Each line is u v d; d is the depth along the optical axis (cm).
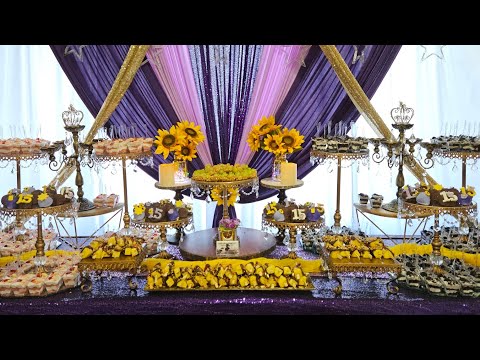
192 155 361
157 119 427
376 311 280
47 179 461
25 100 447
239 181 332
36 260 295
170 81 422
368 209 353
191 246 344
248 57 418
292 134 359
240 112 428
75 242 379
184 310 283
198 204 462
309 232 368
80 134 414
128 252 294
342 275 314
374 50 410
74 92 448
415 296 284
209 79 422
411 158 386
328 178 471
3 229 378
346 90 399
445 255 325
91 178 461
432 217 466
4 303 282
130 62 399
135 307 282
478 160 461
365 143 350
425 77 451
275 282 289
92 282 307
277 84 421
